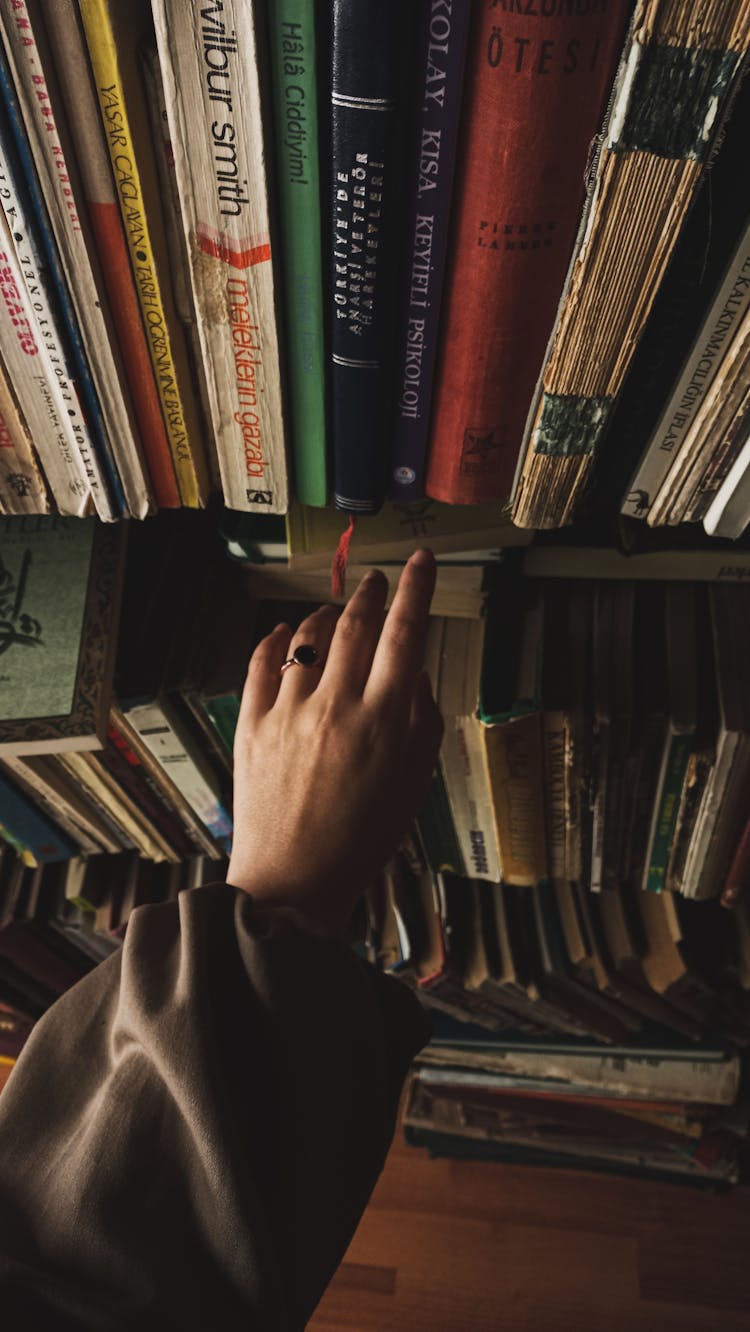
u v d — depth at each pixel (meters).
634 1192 1.50
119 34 0.38
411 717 0.46
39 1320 0.31
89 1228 0.33
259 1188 0.35
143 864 1.03
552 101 0.39
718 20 0.35
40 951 1.07
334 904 0.42
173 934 0.39
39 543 0.73
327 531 0.67
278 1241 0.35
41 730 0.66
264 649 0.50
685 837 0.84
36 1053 0.39
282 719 0.46
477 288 0.46
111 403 0.54
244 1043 0.36
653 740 0.77
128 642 0.77
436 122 0.40
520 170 0.41
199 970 0.36
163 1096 0.35
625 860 0.89
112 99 0.40
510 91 0.39
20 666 0.68
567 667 0.77
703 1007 1.08
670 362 0.49
